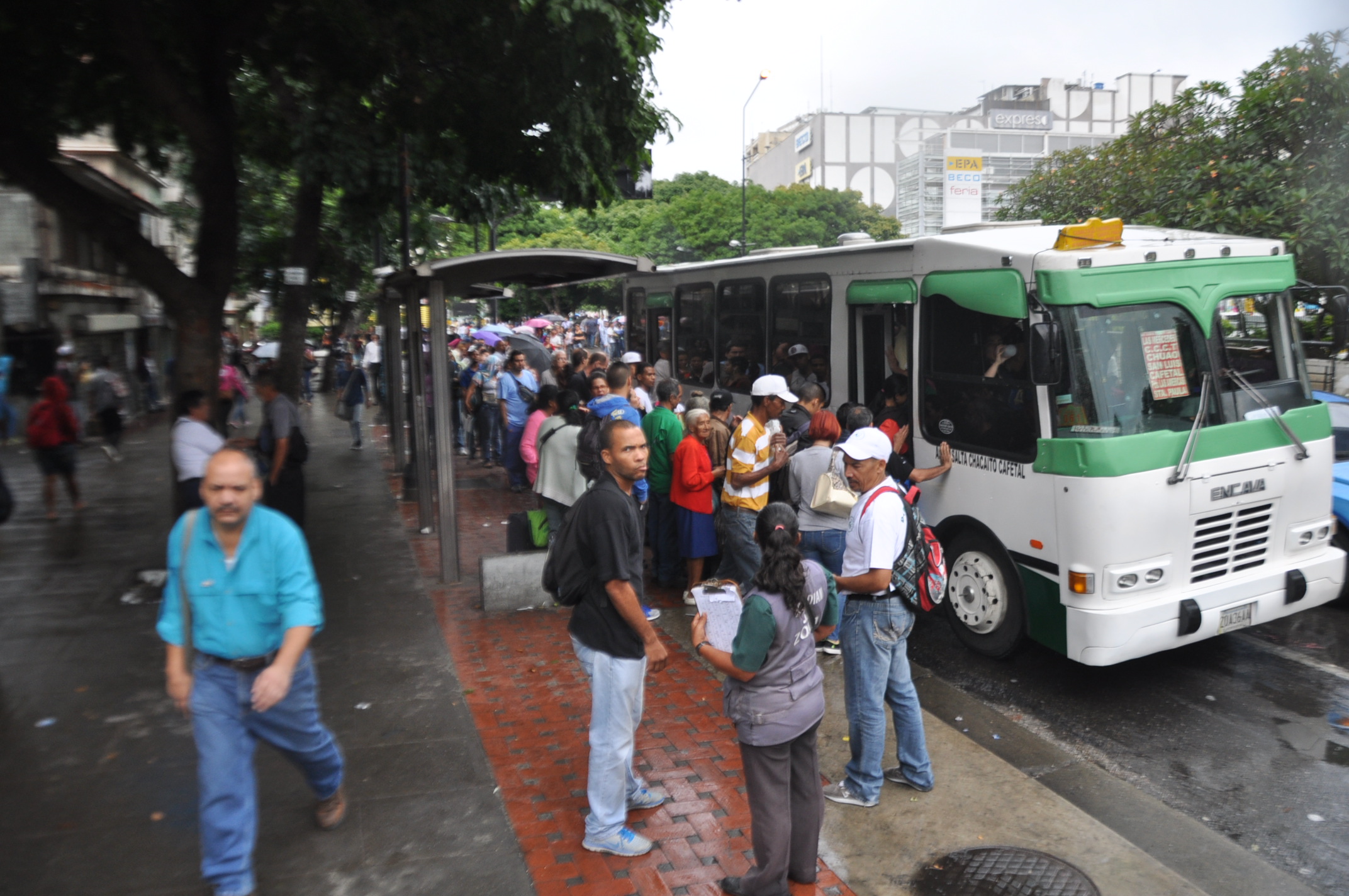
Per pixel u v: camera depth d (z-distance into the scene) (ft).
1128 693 21.29
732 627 12.72
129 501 43.91
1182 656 23.47
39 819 15.17
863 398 29.04
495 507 40.45
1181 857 14.79
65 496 45.52
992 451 21.98
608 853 14.10
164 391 101.65
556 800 15.69
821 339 30.94
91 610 26.45
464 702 19.70
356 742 17.87
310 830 14.76
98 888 13.32
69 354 68.23
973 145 472.85
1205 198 44.98
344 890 13.28
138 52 27.53
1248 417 21.11
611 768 13.92
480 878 13.53
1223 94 48.96
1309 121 43.75
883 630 15.31
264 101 45.27
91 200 27.04
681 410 43.37
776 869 12.70
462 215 47.06
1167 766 17.97
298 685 13.01
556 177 35.96
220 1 30.48
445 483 28.19
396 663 21.93
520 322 127.95
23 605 27.04
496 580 25.61
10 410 65.46
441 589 27.99
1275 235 42.57
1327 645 23.99
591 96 31.71
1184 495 20.02
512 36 29.91
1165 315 20.72
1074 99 522.88
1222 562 20.76
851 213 277.44
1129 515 19.49
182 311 28.40
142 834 14.70
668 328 46.06
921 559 15.28
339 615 25.55
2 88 28.27
